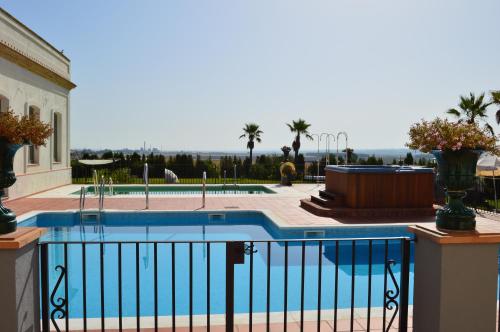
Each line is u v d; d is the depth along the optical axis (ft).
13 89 34.45
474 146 7.45
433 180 29.35
